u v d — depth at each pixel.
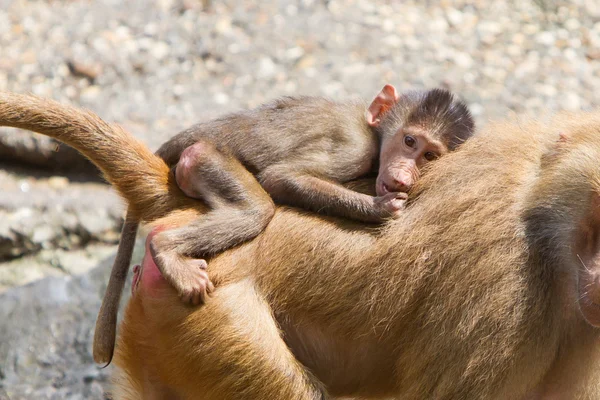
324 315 8.93
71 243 14.52
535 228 8.54
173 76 17.00
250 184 8.98
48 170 15.59
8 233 14.29
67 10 18.23
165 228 8.92
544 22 18.70
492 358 8.30
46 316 12.27
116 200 14.88
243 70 17.16
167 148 9.68
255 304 8.84
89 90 16.59
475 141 9.09
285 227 8.96
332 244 8.86
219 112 16.22
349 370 9.27
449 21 18.61
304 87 16.75
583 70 17.48
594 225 8.26
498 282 8.34
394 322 8.79
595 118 8.98
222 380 8.70
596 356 8.87
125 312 9.34
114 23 17.94
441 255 8.59
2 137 15.37
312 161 9.06
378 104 9.45
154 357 9.02
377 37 17.94
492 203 8.61
